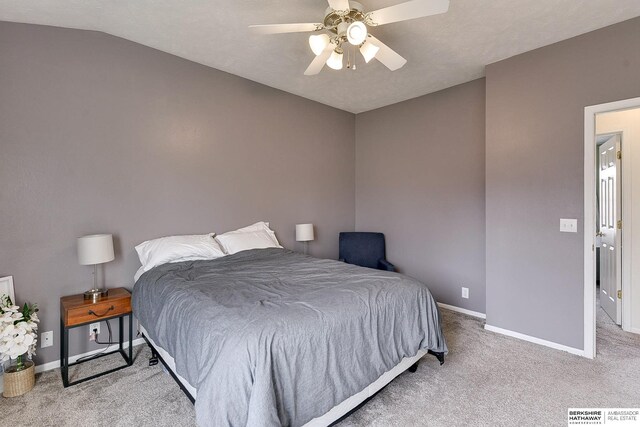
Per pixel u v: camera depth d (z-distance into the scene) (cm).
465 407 187
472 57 287
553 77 262
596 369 229
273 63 309
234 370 128
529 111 275
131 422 175
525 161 278
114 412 183
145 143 279
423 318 212
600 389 204
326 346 152
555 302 264
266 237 335
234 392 126
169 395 200
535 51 271
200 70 311
